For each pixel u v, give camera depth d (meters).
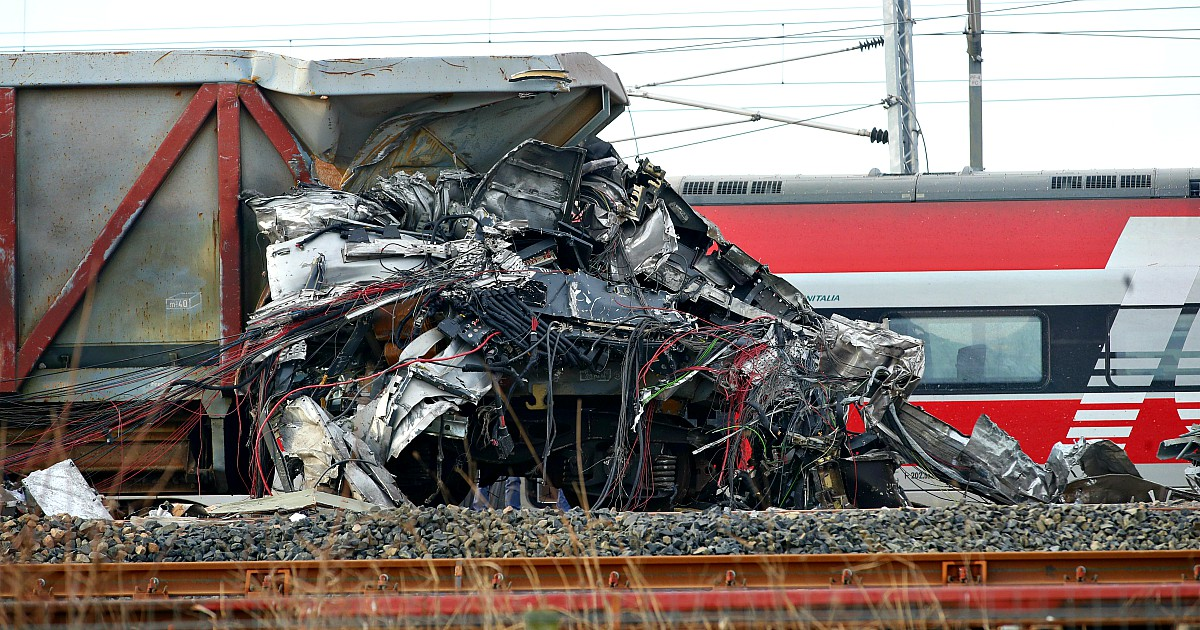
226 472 37.38
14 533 25.06
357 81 38.41
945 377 56.38
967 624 19.48
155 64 38.94
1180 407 55.44
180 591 21.69
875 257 57.16
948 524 26.52
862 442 39.47
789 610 19.53
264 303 39.00
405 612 19.41
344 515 26.19
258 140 39.25
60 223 39.22
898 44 79.50
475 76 39.16
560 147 39.56
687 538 24.81
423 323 34.72
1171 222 56.25
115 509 31.95
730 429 36.38
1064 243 56.44
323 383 33.22
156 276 39.22
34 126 39.19
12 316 38.81
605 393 34.78
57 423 37.06
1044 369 56.00
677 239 41.38
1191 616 19.36
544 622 18.64
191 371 36.47
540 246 37.38
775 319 38.47
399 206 38.16
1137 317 55.78
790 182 59.25
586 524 25.38
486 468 35.72
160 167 38.91
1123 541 25.81
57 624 20.22
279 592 21.42
